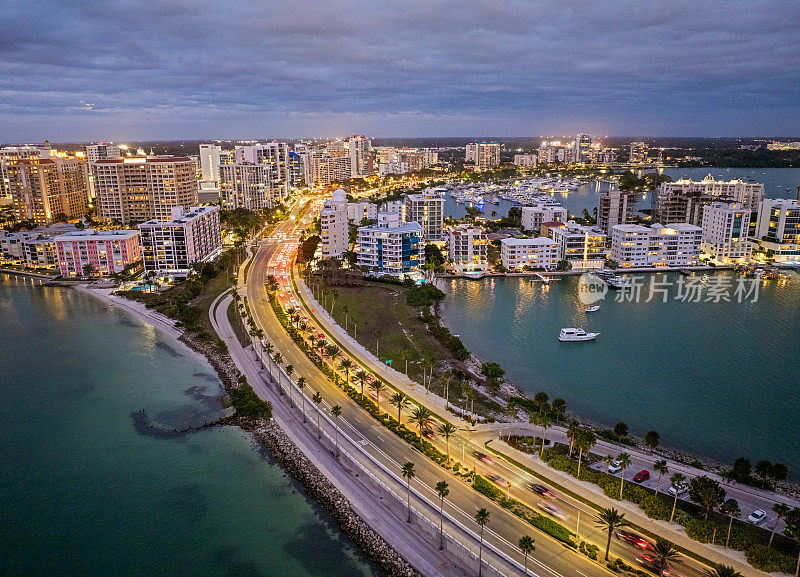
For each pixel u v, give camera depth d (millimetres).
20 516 139125
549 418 168500
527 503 132000
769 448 162750
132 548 127500
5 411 191500
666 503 131125
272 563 121750
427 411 174000
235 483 150000
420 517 127750
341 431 165625
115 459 162250
